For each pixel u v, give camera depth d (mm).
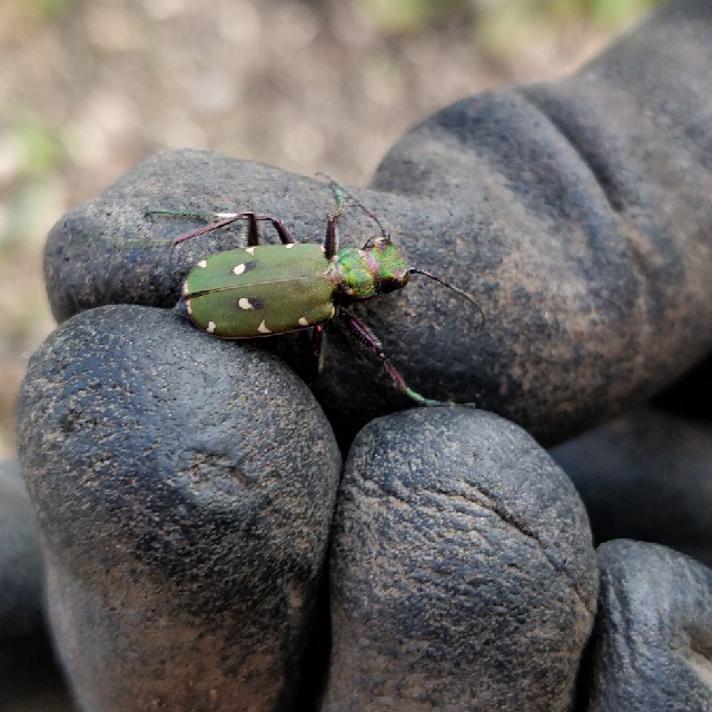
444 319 124
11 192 313
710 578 121
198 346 116
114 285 120
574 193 130
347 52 382
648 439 155
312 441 117
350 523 117
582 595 117
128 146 340
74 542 114
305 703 121
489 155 133
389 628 114
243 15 385
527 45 373
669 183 134
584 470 154
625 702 116
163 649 116
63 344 116
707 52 141
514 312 125
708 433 156
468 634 114
